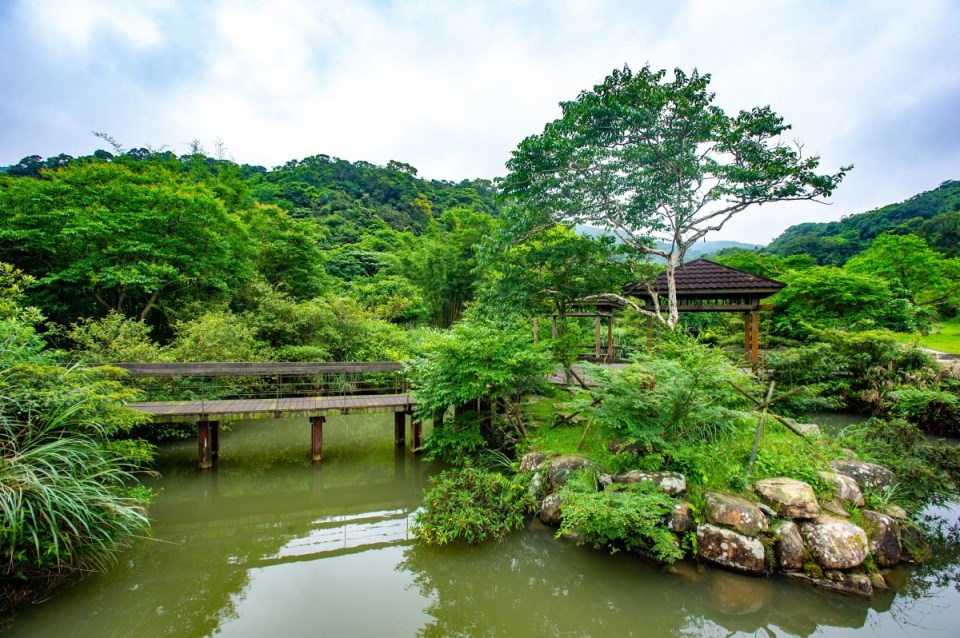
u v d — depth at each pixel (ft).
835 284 50.62
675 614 13.79
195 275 43.09
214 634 12.70
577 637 12.91
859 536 14.62
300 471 26.86
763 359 34.35
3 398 14.49
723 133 29.91
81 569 14.92
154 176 47.62
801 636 12.70
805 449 19.49
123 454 18.22
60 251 38.81
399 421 30.55
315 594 14.87
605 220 34.60
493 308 37.27
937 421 28.68
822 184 28.99
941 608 13.66
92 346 30.14
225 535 19.21
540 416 26.99
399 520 20.89
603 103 29.37
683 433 19.30
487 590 15.17
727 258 77.25
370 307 65.92
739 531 15.19
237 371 26.78
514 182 32.09
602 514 15.03
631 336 58.29
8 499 12.37
